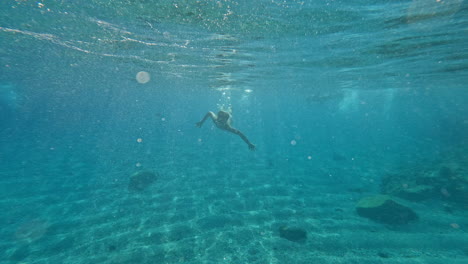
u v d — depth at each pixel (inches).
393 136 1455.5
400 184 439.8
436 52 416.2
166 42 373.1
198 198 411.5
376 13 244.8
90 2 246.7
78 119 2237.9
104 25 312.2
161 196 418.0
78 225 315.0
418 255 237.3
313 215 345.1
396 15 250.8
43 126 1489.9
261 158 786.2
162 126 1845.5
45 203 382.6
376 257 238.5
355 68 578.9
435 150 850.8
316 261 236.4
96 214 346.9
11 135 1066.1
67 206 373.4
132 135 1237.1
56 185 468.8
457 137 1109.1
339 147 1069.8
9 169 559.5
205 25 291.0
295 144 1155.9
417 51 410.3
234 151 900.0
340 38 335.3
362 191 458.6
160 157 745.0
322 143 1218.0
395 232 283.7
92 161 671.1
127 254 252.1
